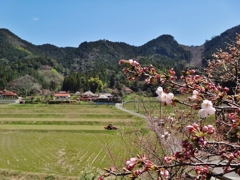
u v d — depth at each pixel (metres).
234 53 8.40
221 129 6.03
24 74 146.12
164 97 3.41
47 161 26.06
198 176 3.26
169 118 7.08
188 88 3.67
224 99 3.35
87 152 29.45
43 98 104.69
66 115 63.41
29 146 33.72
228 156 3.31
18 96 119.88
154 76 3.76
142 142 8.82
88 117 60.94
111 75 146.38
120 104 87.25
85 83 138.00
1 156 28.53
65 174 21.67
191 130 2.84
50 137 39.97
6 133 43.53
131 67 3.81
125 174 3.20
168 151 7.82
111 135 39.47
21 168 23.72
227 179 6.32
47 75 155.50
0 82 131.62
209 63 8.73
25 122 54.59
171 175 6.59
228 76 7.48
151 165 3.07
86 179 11.14
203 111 3.02
